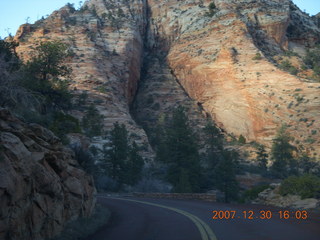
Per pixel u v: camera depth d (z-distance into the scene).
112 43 142.88
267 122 112.19
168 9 177.50
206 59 137.25
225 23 145.50
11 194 8.28
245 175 83.19
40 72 62.28
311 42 157.38
